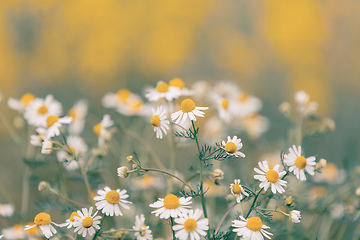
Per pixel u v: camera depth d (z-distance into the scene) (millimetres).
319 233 790
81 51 1579
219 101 801
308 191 804
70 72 1571
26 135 822
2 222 818
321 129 825
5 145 1155
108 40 1604
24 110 817
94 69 1571
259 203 648
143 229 653
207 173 682
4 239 768
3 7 1520
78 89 1554
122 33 1631
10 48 1493
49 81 1551
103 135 789
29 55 1536
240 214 689
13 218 795
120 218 778
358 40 1651
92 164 771
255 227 622
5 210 803
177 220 613
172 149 754
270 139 1149
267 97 1616
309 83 1584
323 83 1594
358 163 852
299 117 833
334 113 1532
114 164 814
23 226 789
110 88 1577
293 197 674
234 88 929
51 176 831
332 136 1248
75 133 855
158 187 816
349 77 1620
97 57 1575
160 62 1663
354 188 775
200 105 918
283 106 840
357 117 1477
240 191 638
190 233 612
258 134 964
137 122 888
